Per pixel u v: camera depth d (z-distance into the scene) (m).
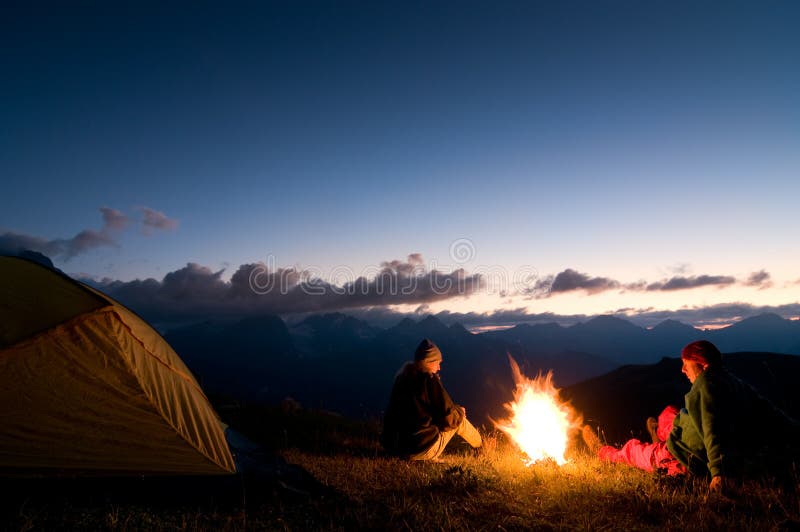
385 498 4.99
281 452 7.46
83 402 4.75
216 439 5.39
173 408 5.18
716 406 5.08
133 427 4.92
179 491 4.79
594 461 6.81
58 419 4.65
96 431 4.78
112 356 4.91
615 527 4.24
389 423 7.32
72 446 4.69
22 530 3.63
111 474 4.81
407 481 5.68
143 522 4.02
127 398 4.93
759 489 4.66
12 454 4.51
